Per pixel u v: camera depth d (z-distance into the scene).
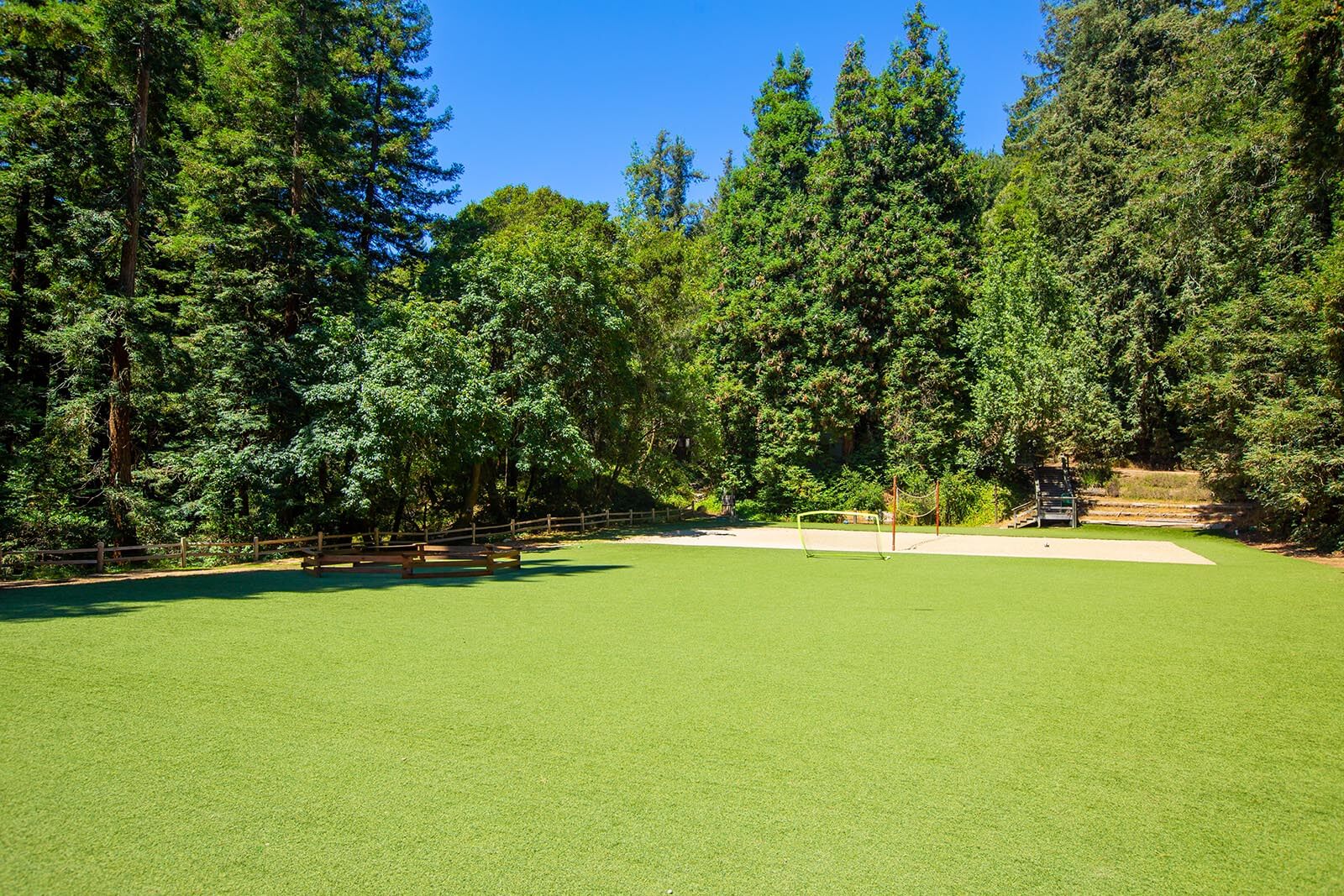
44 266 21.08
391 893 3.89
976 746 6.04
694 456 39.62
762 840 4.50
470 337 24.69
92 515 20.19
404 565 16.02
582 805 4.92
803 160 38.94
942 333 35.47
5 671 7.88
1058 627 10.66
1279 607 12.48
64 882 3.97
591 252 27.72
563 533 29.28
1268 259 23.17
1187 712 6.89
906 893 3.96
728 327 38.84
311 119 23.38
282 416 22.33
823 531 30.91
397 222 29.19
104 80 20.33
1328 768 5.65
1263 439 21.80
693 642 9.54
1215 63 24.20
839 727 6.41
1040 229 39.16
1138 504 33.78
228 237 21.58
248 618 10.98
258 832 4.51
